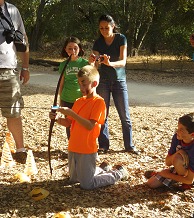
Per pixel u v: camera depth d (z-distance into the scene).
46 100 11.54
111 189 4.19
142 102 11.59
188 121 4.01
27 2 29.12
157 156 5.40
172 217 3.57
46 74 18.86
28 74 5.52
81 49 5.32
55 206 3.75
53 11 29.50
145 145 6.03
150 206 3.80
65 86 5.34
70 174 4.28
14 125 5.29
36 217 3.53
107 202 3.86
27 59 5.47
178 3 24.03
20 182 4.30
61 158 5.30
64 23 26.19
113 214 3.61
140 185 4.30
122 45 5.36
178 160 4.08
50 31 32.75
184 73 19.09
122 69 5.49
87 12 27.09
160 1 25.06
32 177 4.47
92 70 4.20
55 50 31.30
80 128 4.11
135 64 22.75
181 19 24.23
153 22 25.70
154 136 6.62
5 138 5.63
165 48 25.53
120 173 4.36
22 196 3.96
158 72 19.48
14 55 5.16
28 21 31.88
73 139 4.16
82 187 4.14
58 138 6.26
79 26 27.94
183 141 4.16
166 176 4.17
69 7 24.98
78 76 4.20
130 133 5.59
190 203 3.86
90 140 4.09
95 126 4.11
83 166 4.09
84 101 4.22
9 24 5.00
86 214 3.60
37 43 31.52
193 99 12.28
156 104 11.29
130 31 25.11
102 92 5.48
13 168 4.78
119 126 7.32
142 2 23.47
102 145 5.63
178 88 14.81
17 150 5.33
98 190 4.16
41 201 3.85
